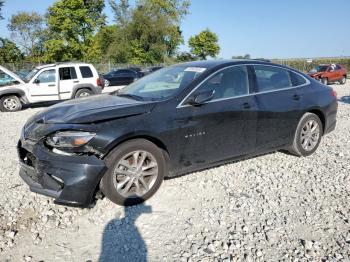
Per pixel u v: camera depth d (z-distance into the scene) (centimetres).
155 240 336
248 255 311
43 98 1348
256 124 490
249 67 505
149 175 409
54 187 368
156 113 407
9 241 334
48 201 414
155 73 539
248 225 360
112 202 404
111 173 378
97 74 1466
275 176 489
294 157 570
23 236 345
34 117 430
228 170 508
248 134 486
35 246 329
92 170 360
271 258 308
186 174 489
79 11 4269
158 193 431
